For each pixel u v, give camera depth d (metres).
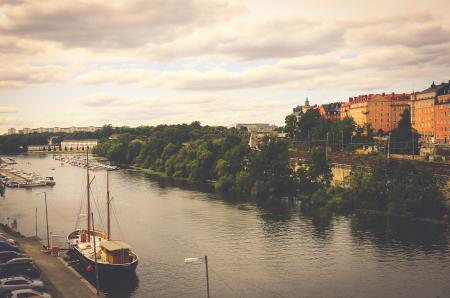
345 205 156.75
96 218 145.25
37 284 74.50
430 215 143.50
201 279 90.31
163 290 84.88
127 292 84.00
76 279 84.94
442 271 92.94
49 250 103.50
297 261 100.31
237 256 104.19
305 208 159.38
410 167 153.00
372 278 89.75
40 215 152.12
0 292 71.94
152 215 148.12
